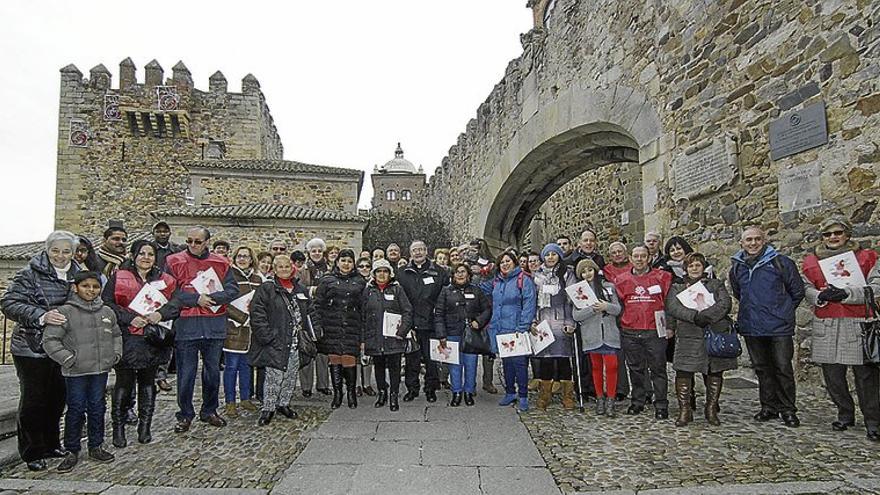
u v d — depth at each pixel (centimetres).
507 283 501
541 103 1031
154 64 2091
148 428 402
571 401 486
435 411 487
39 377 350
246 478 328
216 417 448
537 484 307
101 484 317
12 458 359
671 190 675
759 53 542
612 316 461
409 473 329
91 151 2044
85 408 359
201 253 448
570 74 925
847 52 449
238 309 503
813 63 480
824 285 373
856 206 439
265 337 448
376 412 486
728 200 580
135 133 2078
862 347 355
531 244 1752
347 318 511
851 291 353
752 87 551
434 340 515
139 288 395
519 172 1155
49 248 357
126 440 404
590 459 345
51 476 336
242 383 506
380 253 619
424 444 387
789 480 293
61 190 2016
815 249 474
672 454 346
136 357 386
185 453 376
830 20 464
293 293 488
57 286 356
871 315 357
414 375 542
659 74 701
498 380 657
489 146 1335
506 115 1212
